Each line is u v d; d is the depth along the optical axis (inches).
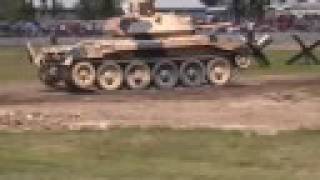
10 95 1037.8
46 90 1117.7
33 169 467.8
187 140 596.1
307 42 2416.3
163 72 1098.7
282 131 645.9
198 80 1122.7
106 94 1032.8
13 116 768.3
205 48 1125.7
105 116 770.8
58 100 953.5
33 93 1069.1
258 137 611.2
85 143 585.9
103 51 1060.5
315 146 561.3
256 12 3686.0
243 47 1151.6
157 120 735.7
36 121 731.4
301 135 621.6
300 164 484.7
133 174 447.2
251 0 3710.6
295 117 748.0
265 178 432.5
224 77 1143.6
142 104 883.4
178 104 877.2
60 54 1101.1
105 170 461.7
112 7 3909.9
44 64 1133.1
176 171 457.7
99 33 2827.3
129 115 777.6
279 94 983.0
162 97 973.2
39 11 4131.4
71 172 455.8
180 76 1110.4
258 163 489.7
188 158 513.3
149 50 1089.4
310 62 1702.8
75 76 1060.5
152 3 1139.3
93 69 1072.2
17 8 3969.0
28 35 2928.2
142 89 1090.7
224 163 490.0
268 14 4104.3
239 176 438.9
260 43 1601.9
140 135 625.9
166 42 1089.4
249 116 761.0
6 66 1728.6
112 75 1078.4
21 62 1865.2
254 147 558.6
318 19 3508.9
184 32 1122.7
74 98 980.6
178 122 717.3
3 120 736.3
